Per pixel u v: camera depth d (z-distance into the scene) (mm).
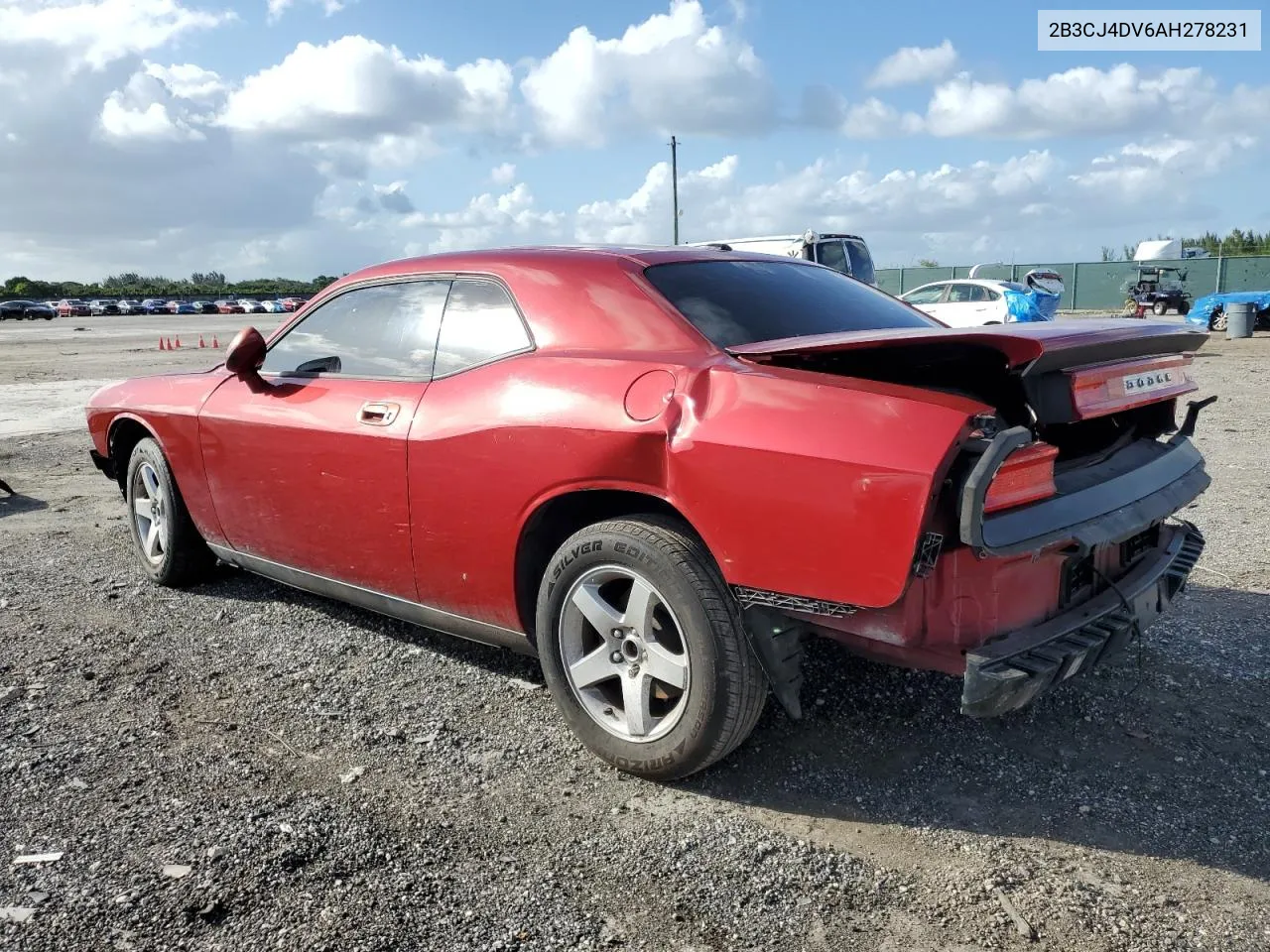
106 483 7793
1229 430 9133
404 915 2236
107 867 2424
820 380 2539
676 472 2639
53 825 2625
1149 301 33750
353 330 3771
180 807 2719
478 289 3383
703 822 2641
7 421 11828
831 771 2902
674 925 2211
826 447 2395
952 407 2330
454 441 3139
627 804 2746
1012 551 2334
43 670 3750
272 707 3408
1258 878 2357
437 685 3574
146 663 3816
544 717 3309
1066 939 2143
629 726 2842
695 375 2699
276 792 2809
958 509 2295
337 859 2463
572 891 2340
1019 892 2311
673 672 2730
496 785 2855
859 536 2346
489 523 3096
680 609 2662
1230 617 4102
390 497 3391
